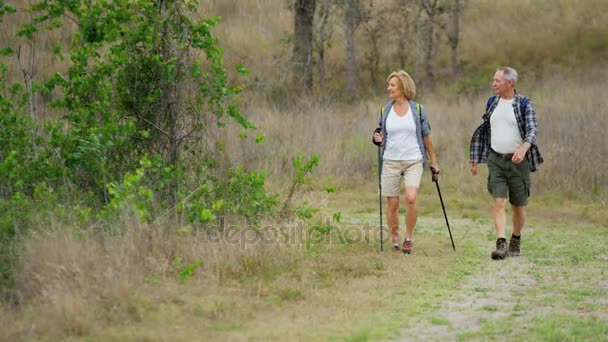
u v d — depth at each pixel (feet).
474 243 50.52
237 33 127.95
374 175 74.43
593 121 77.20
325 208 61.31
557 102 90.43
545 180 68.33
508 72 46.14
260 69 115.34
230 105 46.91
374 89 117.91
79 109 44.39
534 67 121.90
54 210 38.88
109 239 36.60
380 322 31.83
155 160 43.50
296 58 114.83
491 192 46.88
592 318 32.53
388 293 36.45
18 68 73.00
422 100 107.45
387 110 46.73
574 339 29.55
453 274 41.19
